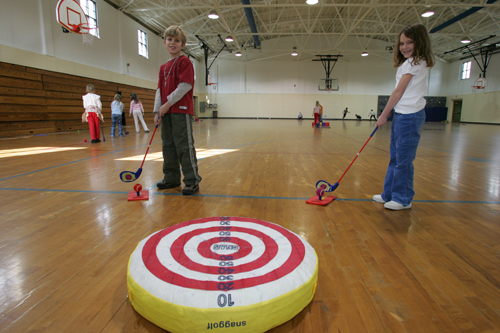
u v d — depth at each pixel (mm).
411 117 1720
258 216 1720
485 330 826
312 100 20328
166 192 2236
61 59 7930
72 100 8414
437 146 5406
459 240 1426
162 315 790
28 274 1090
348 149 4840
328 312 898
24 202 1949
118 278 1072
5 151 4203
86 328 817
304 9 13578
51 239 1392
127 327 824
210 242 1076
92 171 2922
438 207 1933
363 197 2158
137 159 3596
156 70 13836
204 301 758
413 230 1545
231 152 4398
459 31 14531
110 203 1943
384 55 19484
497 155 4266
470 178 2787
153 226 1553
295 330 821
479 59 16922
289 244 1068
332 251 1298
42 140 5750
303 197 2131
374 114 20141
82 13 6488
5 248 1297
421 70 1666
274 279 839
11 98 6504
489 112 16312
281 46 19438
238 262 927
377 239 1429
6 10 6379
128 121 11445
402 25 15117
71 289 1001
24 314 871
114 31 10414
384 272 1129
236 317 755
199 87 20281
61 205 1894
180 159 2178
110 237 1417
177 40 2051
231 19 12969
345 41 18828
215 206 1898
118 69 10734
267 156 4035
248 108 20594
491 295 990
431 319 869
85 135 6984
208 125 11953
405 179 1838
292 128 10500
